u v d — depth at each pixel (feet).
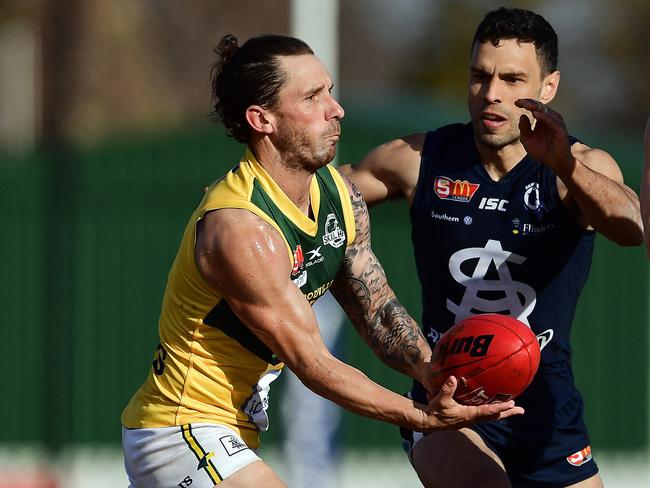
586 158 61.67
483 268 62.34
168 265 139.54
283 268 52.90
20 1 293.02
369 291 59.57
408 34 371.15
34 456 138.72
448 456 61.98
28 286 139.85
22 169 139.74
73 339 139.23
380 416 52.03
